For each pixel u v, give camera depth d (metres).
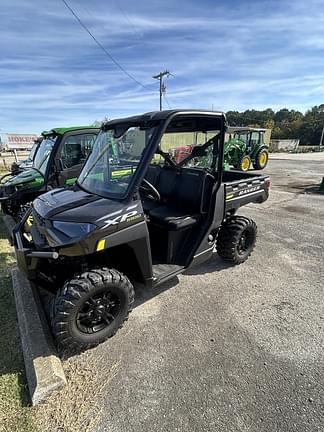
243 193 3.19
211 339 2.23
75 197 2.35
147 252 2.24
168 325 2.40
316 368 1.95
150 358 2.04
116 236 2.01
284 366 1.96
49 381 1.75
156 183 3.28
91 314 2.07
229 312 2.58
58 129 4.98
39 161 5.51
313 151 32.22
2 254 3.81
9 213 4.94
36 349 1.98
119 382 1.85
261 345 2.16
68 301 1.90
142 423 1.58
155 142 2.22
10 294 2.79
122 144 2.39
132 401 1.71
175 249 2.73
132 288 2.23
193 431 1.53
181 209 2.89
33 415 1.62
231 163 12.59
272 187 8.90
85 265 2.12
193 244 2.73
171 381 1.85
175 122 2.54
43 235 2.08
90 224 1.92
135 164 2.25
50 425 1.57
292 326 2.38
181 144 3.23
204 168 2.96
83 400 1.72
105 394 1.76
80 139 5.02
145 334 2.30
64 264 2.23
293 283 3.08
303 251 3.92
